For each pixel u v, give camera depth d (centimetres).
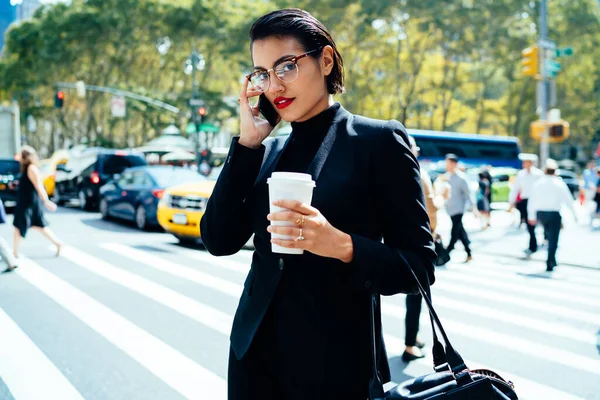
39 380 415
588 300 717
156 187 1283
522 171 1366
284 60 159
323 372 158
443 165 2317
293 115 164
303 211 139
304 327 158
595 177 2414
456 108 4184
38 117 4644
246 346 164
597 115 4766
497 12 3688
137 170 1398
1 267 838
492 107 4253
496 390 158
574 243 1279
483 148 2741
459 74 3925
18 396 387
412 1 3550
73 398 386
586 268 962
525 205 1536
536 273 914
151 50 4128
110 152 1817
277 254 161
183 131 4431
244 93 166
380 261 148
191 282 752
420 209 159
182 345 496
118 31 3878
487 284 819
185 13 3725
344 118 168
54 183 2050
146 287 718
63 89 4478
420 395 152
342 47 3731
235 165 166
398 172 158
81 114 4953
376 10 3522
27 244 1070
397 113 4088
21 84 4281
